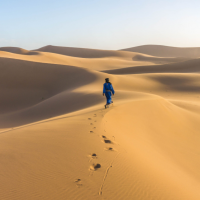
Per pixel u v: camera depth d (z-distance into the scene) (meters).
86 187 3.24
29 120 20.16
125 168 4.09
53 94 34.81
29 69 41.25
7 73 38.62
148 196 3.29
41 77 39.50
